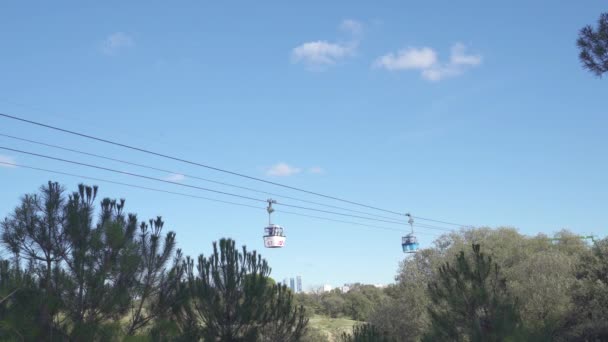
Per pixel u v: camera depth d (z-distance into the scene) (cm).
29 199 1180
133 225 1293
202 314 1557
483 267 1536
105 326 1110
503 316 1446
